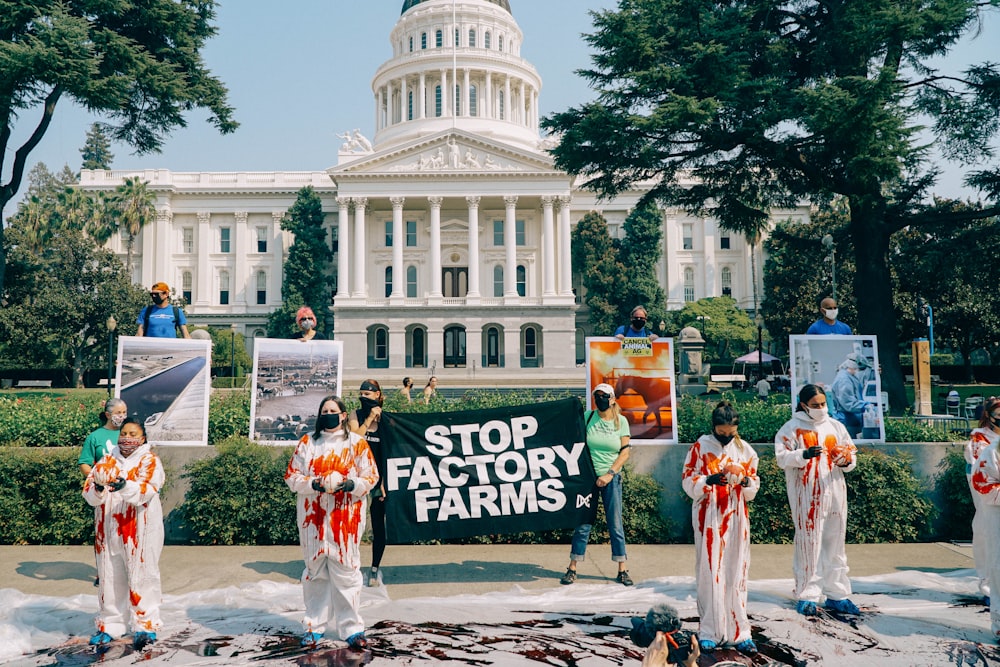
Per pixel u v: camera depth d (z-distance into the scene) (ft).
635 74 61.87
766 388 100.37
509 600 20.97
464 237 204.23
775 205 80.94
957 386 126.93
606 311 206.49
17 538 29.07
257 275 229.86
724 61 61.16
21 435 32.09
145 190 192.24
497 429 24.30
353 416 24.20
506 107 239.30
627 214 226.79
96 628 18.43
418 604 20.45
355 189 191.42
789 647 17.16
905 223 70.18
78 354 174.50
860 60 62.95
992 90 64.18
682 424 32.14
